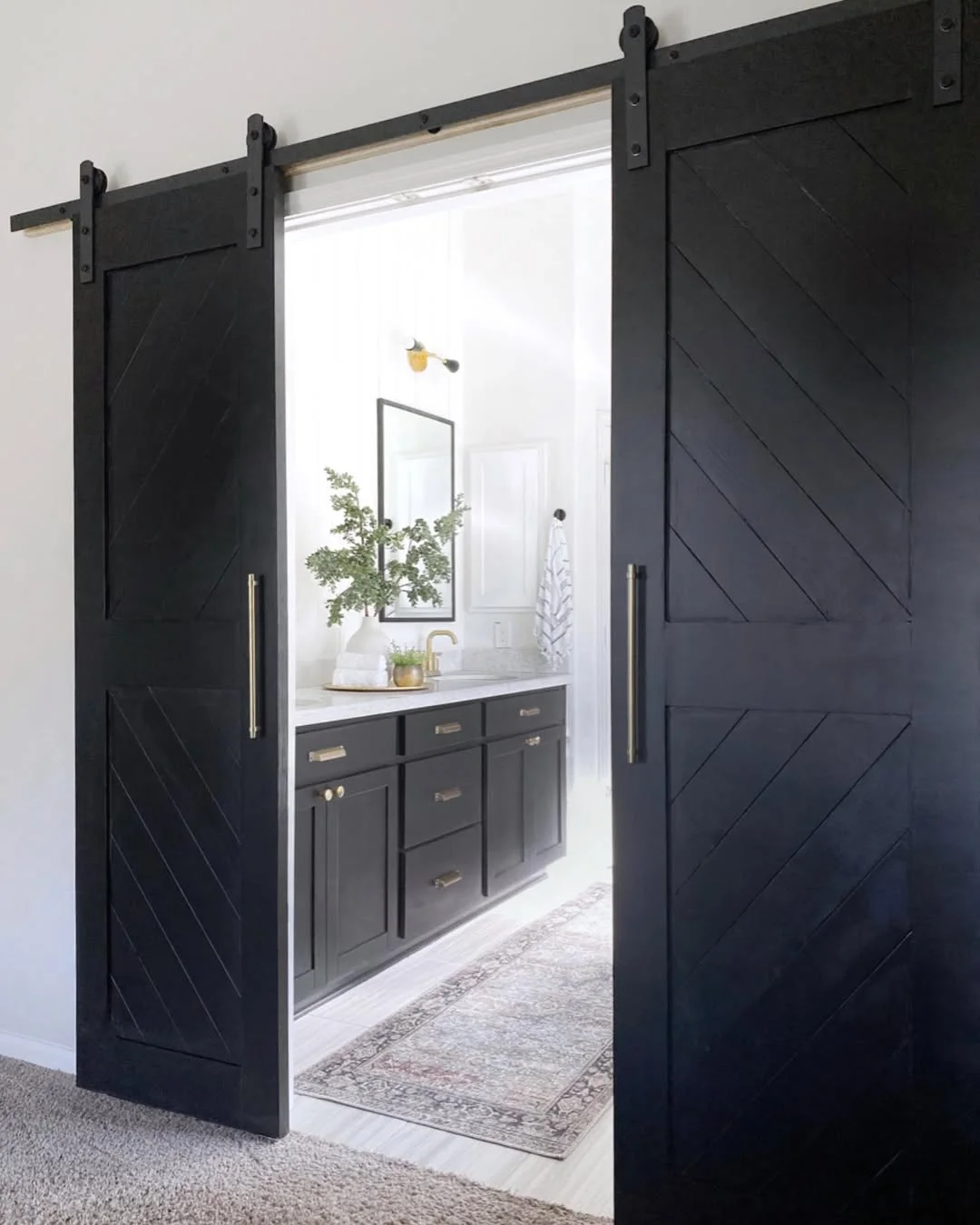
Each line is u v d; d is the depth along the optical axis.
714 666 1.79
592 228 4.79
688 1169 1.81
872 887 1.67
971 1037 1.60
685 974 1.81
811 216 1.72
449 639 4.86
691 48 1.81
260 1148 2.16
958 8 1.60
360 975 3.12
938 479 1.63
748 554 1.77
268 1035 2.22
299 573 3.80
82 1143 2.19
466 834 3.71
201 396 2.32
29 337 2.62
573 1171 2.07
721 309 1.79
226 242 2.29
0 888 2.66
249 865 2.25
